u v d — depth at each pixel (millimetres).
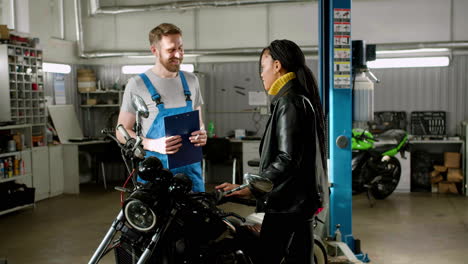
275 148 2037
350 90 3809
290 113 1976
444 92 7504
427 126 7516
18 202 5973
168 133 2244
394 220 5508
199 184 2490
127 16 8430
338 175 3869
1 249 4551
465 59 7438
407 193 7082
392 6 7707
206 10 8266
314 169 2039
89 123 8547
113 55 8266
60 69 7934
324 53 3955
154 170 1872
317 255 2914
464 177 6883
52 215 5930
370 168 6238
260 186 1809
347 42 3787
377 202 6516
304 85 2076
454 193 6996
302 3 7945
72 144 7273
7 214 6000
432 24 7605
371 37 7789
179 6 7355
